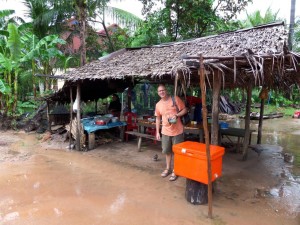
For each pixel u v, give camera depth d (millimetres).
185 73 3580
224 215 3414
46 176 4848
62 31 12812
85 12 10242
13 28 8453
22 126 9820
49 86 12117
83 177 4816
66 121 8891
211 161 3281
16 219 3299
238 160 5961
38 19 11305
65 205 3693
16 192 4117
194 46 5438
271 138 8641
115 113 8805
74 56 13602
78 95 6723
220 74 3715
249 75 4156
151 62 5246
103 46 14781
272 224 3205
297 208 3635
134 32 12344
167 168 4898
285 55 3004
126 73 5062
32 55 9297
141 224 3205
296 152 6773
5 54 9406
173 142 4578
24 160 5852
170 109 4477
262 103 7488
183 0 9891
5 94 9297
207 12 10047
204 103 3070
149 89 12555
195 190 3697
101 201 3826
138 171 5168
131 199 3900
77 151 6660
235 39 4625
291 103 17469
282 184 4543
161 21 10406
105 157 6145
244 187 4391
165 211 3525
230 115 14555
